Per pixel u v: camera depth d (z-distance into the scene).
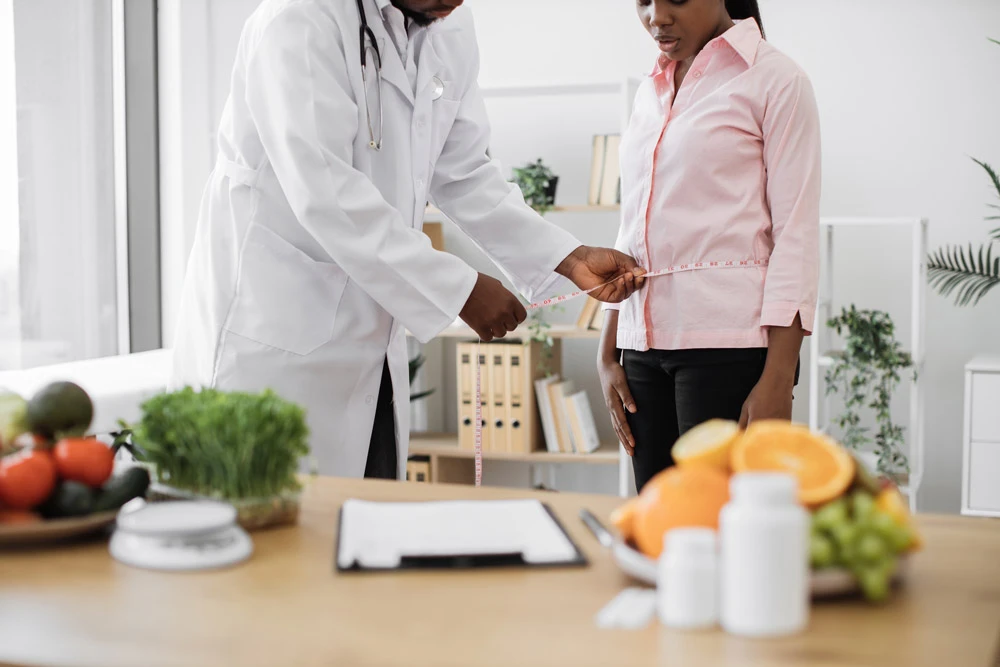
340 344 1.91
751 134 1.81
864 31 3.58
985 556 1.02
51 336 3.50
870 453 3.56
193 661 0.77
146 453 1.18
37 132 3.43
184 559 0.98
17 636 0.82
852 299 3.65
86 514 1.07
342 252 1.72
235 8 3.95
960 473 3.58
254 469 1.11
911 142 3.57
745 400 1.83
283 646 0.80
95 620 0.86
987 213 3.52
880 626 0.83
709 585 0.83
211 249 1.93
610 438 3.91
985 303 3.52
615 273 1.98
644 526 0.93
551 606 0.88
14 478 1.04
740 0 1.94
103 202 3.71
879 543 0.87
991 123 3.50
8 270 3.34
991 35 3.47
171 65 3.88
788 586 0.81
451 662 0.77
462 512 1.14
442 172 2.11
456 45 2.03
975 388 3.19
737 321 1.81
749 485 0.82
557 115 3.88
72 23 3.56
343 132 1.78
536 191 3.57
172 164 3.91
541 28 3.91
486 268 4.00
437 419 4.06
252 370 1.89
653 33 1.88
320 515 1.17
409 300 1.76
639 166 1.96
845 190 3.64
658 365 1.92
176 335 2.07
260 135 1.79
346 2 1.84
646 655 0.77
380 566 0.98
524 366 3.59
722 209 1.83
